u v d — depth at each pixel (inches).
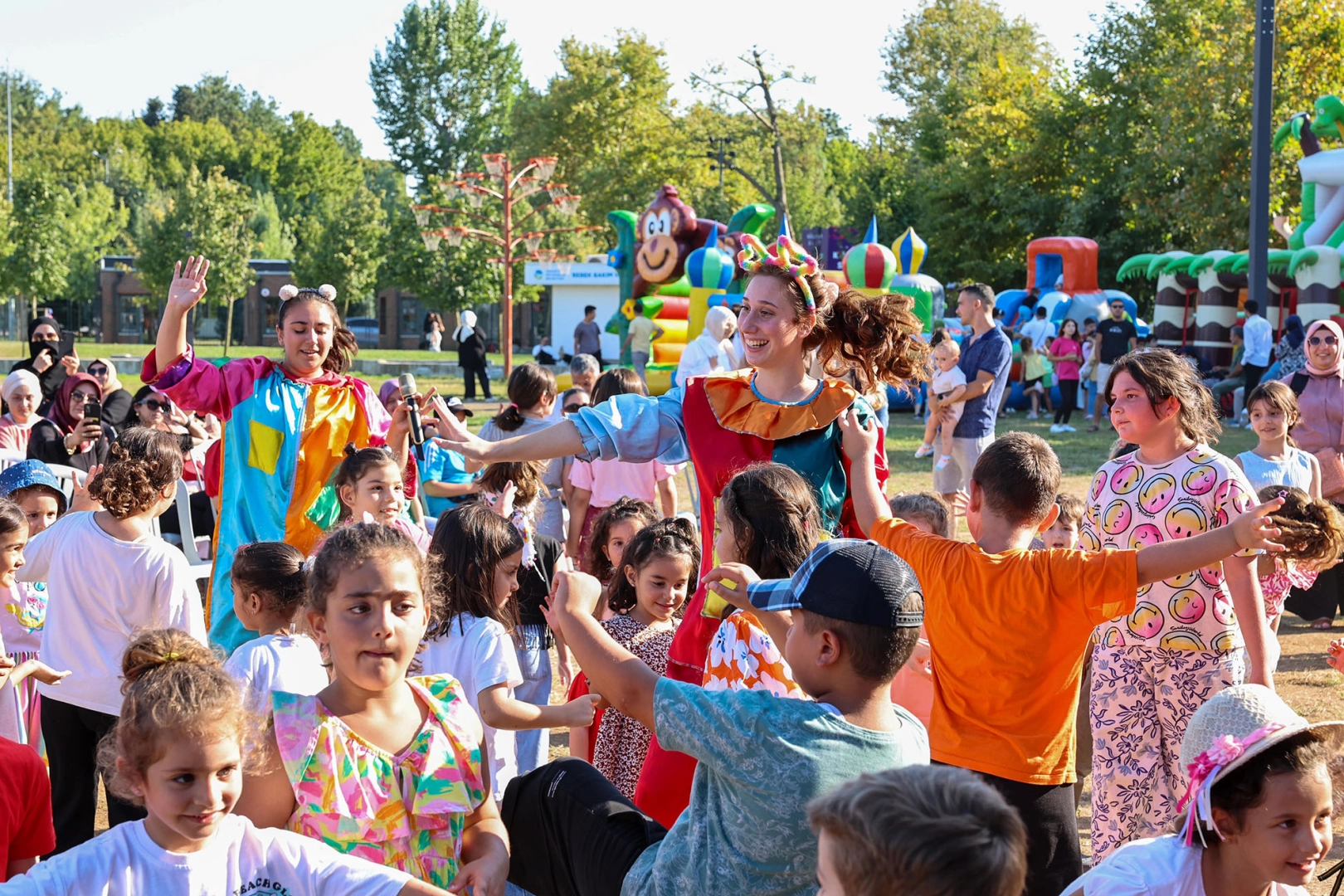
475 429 689.6
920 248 915.4
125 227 2935.5
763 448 149.9
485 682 150.3
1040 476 143.2
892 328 151.9
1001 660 138.5
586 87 1905.8
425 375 1330.0
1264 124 748.6
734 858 97.9
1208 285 914.7
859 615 96.8
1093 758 172.7
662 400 159.5
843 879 71.3
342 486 196.1
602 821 116.9
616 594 181.6
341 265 2003.0
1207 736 107.7
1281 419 267.0
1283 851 101.0
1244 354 763.4
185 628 184.2
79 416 364.2
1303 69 1286.9
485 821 117.0
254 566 155.8
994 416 388.2
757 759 96.0
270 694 112.7
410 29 3043.8
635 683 108.1
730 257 815.7
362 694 112.0
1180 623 160.9
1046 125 1614.2
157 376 202.1
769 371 153.1
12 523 174.7
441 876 112.0
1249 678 153.7
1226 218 1299.2
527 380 296.2
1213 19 1481.3
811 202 2290.8
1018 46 2421.3
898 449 673.6
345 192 3767.2
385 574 109.1
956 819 68.8
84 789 185.6
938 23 2421.3
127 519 182.5
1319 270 839.1
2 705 186.5
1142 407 164.2
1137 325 1053.2
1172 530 162.6
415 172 3102.9
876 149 2493.8
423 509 278.4
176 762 97.0
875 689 99.2
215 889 99.4
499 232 1811.0
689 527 178.1
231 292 1935.3
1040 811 140.0
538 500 257.6
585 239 2020.2
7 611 204.2
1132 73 1552.7
